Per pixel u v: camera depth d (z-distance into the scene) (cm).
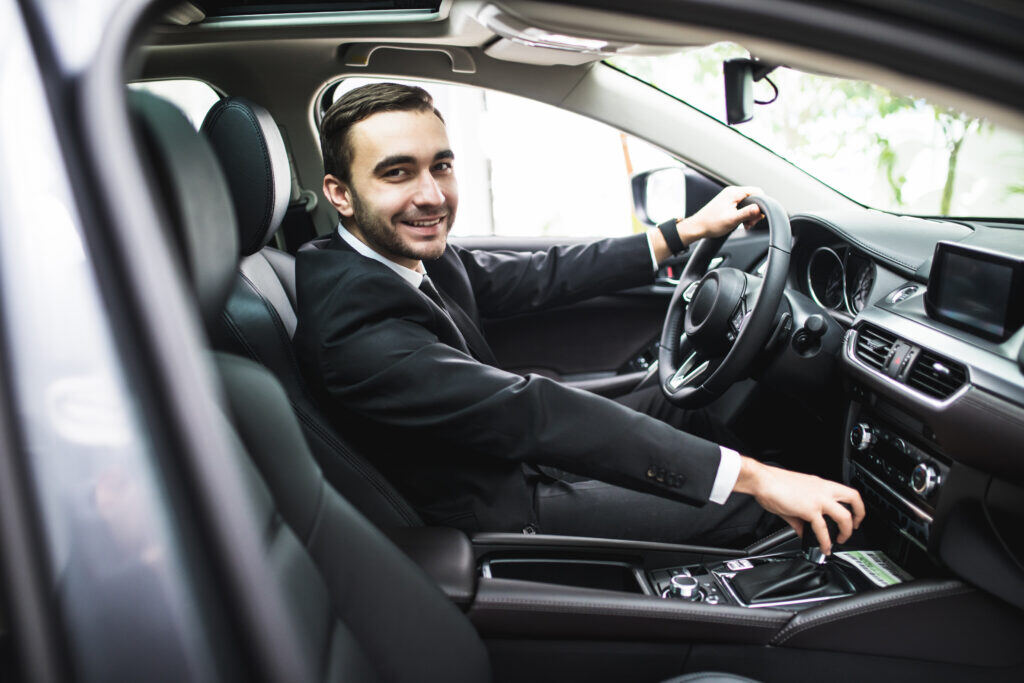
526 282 159
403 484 116
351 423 113
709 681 76
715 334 134
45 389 37
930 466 112
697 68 164
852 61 40
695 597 112
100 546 38
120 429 37
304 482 65
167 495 37
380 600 67
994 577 100
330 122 110
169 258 37
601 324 199
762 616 97
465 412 100
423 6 142
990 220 153
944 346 108
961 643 102
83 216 36
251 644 39
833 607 99
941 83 39
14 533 37
